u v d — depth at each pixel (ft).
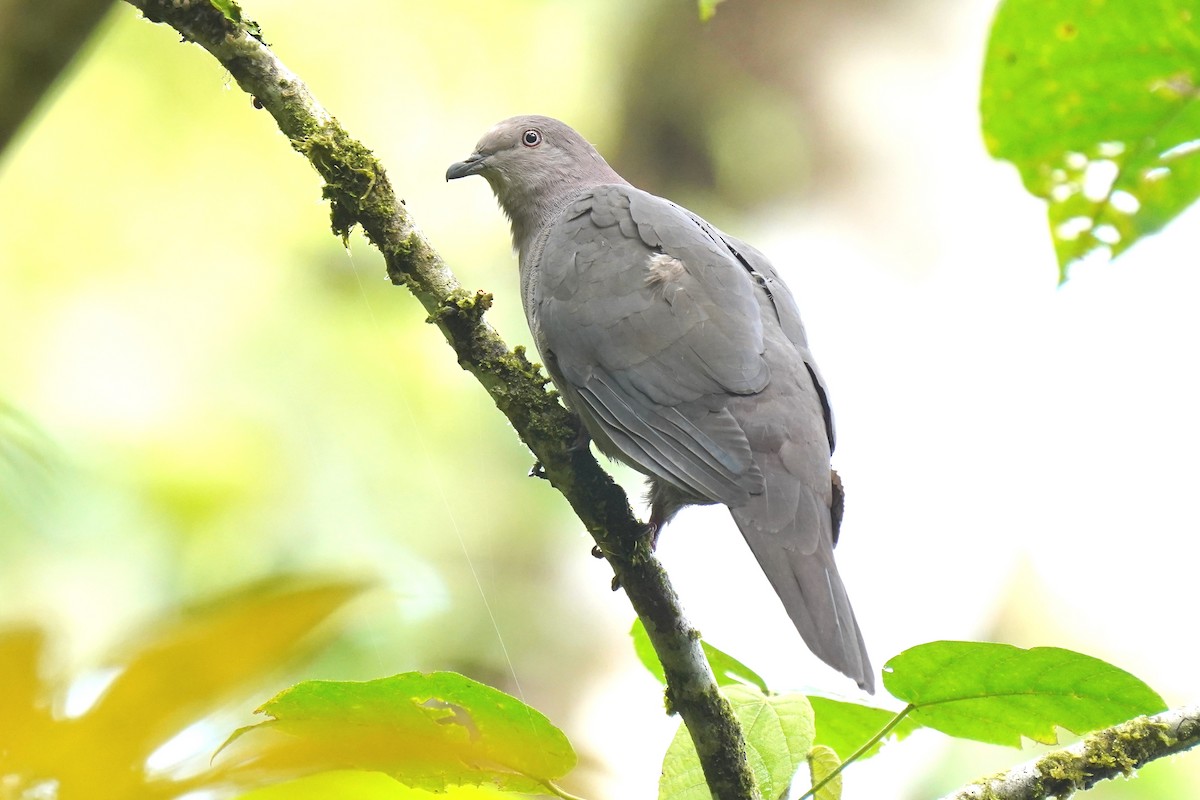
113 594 35.29
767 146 52.06
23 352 43.65
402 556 38.70
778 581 20.81
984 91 17.83
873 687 18.97
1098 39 16.96
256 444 41.86
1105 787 33.35
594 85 50.55
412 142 48.55
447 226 48.29
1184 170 18.43
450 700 14.64
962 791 16.52
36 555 33.78
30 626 7.63
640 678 42.96
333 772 9.18
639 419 23.48
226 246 46.52
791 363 24.23
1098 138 18.22
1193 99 17.51
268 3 48.37
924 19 53.67
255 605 8.29
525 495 43.21
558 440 19.66
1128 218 18.98
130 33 47.44
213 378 43.65
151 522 37.73
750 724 17.87
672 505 24.88
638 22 50.78
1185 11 16.38
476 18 49.14
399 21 48.91
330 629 9.03
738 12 51.47
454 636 38.68
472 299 19.60
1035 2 16.78
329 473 41.70
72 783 7.80
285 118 19.31
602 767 15.53
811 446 22.89
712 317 24.08
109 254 45.80
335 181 19.27
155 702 8.00
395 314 45.37
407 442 42.96
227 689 8.17
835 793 17.19
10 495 22.48
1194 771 33.06
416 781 12.94
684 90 51.21
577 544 43.65
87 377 43.39
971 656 16.07
